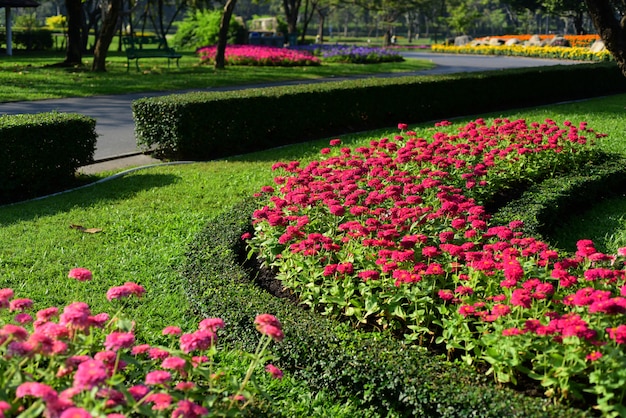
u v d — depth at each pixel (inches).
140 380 144.4
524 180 339.9
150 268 235.0
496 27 3757.4
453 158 315.9
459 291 173.3
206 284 206.8
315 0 1798.7
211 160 417.7
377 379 158.7
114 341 117.0
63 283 219.3
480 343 161.3
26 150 328.2
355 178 269.4
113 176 365.7
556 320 146.7
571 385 144.0
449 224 241.9
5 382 112.8
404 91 553.9
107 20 893.2
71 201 316.2
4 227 274.8
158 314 202.5
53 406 101.7
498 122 426.6
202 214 296.5
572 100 696.4
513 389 153.9
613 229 301.3
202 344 123.1
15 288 214.5
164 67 1004.6
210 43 1528.1
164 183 348.8
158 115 413.7
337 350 167.2
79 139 353.7
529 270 189.8
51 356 119.1
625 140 447.2
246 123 444.8
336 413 159.8
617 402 138.3
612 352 136.1
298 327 177.6
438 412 146.9
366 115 530.9
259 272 230.4
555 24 3651.6
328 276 202.8
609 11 581.9
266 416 145.4
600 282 178.1
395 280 181.3
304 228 230.1
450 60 1491.1
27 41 1542.8
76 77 796.6
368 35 3922.2
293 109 475.8
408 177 268.1
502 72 655.8
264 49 1219.9
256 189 335.9
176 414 111.7
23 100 616.1
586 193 333.1
